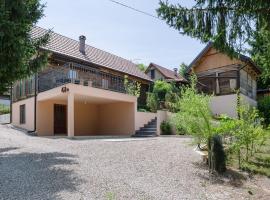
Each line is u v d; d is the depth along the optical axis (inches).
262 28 264.5
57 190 256.4
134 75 1055.0
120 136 723.4
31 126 744.3
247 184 320.2
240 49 277.3
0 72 371.9
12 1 374.9
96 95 671.8
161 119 738.2
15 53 367.6
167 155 419.8
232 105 906.7
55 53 759.7
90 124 837.2
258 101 1090.7
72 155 399.2
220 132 378.0
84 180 288.8
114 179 300.2
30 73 450.3
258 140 406.6
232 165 381.4
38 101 726.5
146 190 275.4
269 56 363.6
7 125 851.4
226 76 935.7
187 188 293.7
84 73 784.9
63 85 628.7
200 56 986.7
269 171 359.3
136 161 380.5
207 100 382.3
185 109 381.4
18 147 464.8
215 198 271.9
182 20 277.4
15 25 357.4
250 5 253.1
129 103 789.2
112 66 989.2
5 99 1320.1
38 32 735.7
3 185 262.8
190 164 379.2
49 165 337.7
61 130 775.1
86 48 989.8
